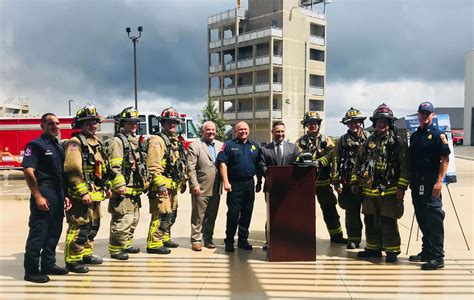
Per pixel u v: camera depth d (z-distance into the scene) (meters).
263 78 44.97
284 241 5.71
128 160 5.84
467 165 26.19
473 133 46.00
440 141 5.25
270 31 43.38
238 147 6.21
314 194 5.68
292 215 5.70
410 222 8.61
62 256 6.15
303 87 46.41
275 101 44.94
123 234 5.88
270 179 5.67
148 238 6.31
